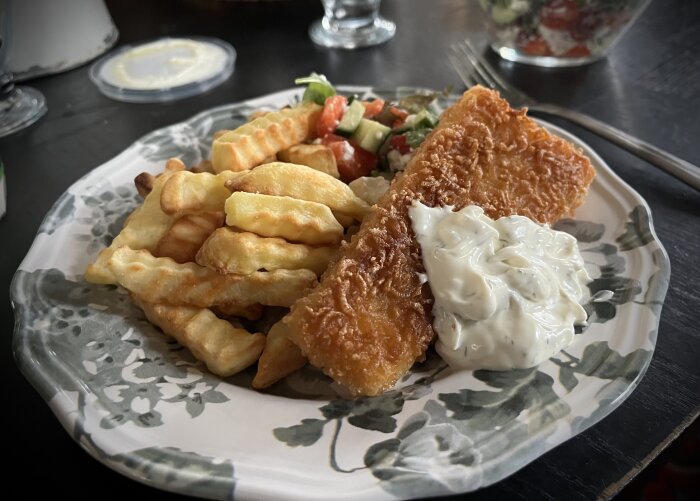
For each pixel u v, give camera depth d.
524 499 0.15
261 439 0.16
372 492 0.14
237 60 0.39
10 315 0.21
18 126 0.34
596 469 0.16
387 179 0.25
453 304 0.18
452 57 0.37
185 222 0.21
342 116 0.26
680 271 0.22
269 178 0.21
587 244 0.22
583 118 0.29
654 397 0.18
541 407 0.16
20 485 0.16
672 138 0.30
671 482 0.31
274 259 0.20
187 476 0.14
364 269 0.19
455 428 0.16
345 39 0.41
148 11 0.47
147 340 0.19
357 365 0.18
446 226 0.20
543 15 0.35
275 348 0.18
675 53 0.38
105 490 0.16
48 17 0.37
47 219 0.23
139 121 0.34
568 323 0.18
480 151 0.22
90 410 0.16
